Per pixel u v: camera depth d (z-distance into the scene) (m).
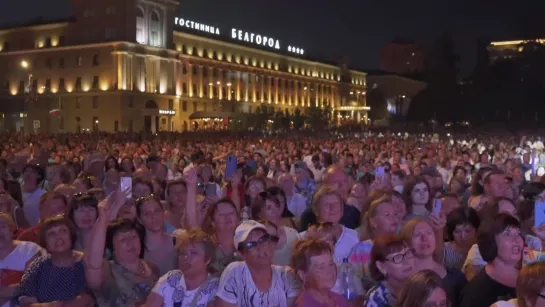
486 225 5.64
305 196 11.27
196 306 5.61
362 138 55.75
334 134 66.50
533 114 78.94
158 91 87.88
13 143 34.62
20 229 8.22
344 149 25.33
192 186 7.74
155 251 6.98
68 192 9.23
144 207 6.96
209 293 5.66
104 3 86.00
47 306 5.96
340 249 6.89
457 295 5.85
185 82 95.56
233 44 107.50
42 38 91.31
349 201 9.23
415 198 8.53
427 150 24.80
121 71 82.38
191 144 34.25
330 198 7.10
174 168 18.02
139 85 85.00
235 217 6.76
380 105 142.50
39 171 10.27
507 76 81.50
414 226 5.86
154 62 87.56
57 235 6.08
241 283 5.45
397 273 5.30
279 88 118.62
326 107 118.38
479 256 6.34
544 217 6.86
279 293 5.48
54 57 87.81
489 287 5.47
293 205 10.30
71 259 6.23
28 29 91.56
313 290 5.37
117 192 6.20
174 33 94.94
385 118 141.88
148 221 6.94
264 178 10.17
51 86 88.00
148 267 6.44
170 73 90.44
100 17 86.31
